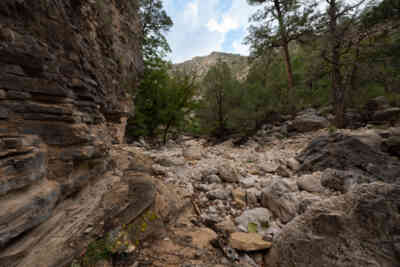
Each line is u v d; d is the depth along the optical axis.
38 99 2.13
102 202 2.87
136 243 2.50
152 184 3.71
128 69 7.61
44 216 1.84
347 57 10.36
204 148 11.84
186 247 2.62
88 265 1.95
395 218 1.72
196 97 14.43
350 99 11.84
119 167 4.59
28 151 1.79
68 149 2.41
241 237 2.74
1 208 1.46
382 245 1.69
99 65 4.45
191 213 3.92
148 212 3.06
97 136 3.47
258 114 12.73
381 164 4.57
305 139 10.07
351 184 3.96
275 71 18.02
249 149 10.62
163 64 13.42
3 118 1.71
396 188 1.85
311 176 4.88
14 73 1.84
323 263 1.92
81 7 3.39
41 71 2.10
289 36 15.07
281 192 3.89
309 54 12.23
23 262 1.60
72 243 2.01
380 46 8.95
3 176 1.51
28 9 2.01
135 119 11.80
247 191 4.66
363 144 5.06
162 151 9.95
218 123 14.44
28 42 1.93
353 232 1.86
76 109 2.83
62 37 2.56
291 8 13.92
